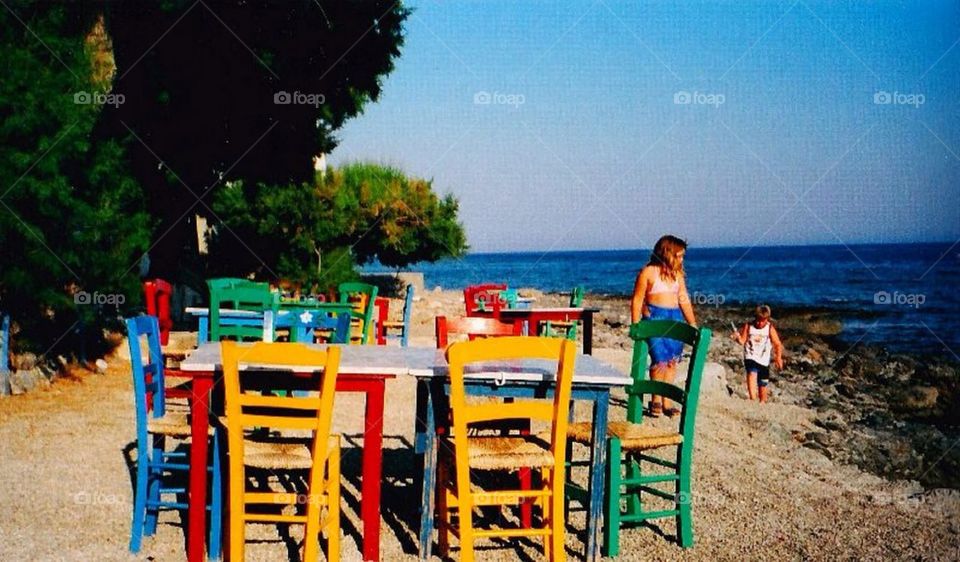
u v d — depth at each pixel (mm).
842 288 60906
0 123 9938
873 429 12875
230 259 22672
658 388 6254
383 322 13852
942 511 7012
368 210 31141
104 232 11172
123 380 11430
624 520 5715
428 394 5406
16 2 10367
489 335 6555
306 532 4949
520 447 5367
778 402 14828
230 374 4867
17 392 10227
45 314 11156
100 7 12852
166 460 6652
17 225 9945
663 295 9508
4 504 6289
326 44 15969
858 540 6152
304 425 4934
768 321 13648
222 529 5742
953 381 20906
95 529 5840
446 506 5496
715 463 8320
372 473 5391
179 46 15086
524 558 5574
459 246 33906
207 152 16672
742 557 5727
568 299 44812
